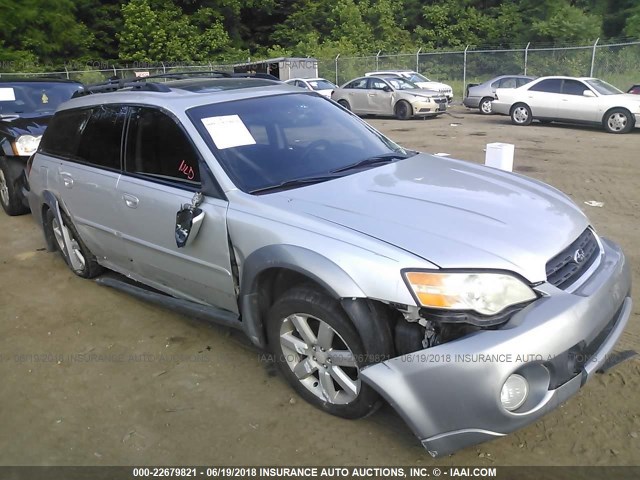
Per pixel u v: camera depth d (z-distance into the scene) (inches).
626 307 124.5
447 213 117.8
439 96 768.3
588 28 1347.2
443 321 99.6
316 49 1462.8
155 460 113.5
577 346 102.0
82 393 136.9
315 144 153.0
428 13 1583.4
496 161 258.1
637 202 285.9
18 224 284.7
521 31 1467.8
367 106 798.5
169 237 145.3
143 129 156.3
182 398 133.0
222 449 115.9
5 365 150.6
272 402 129.9
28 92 346.6
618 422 117.7
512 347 96.2
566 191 315.6
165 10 1478.8
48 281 206.7
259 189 132.9
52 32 1353.3
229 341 158.1
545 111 626.2
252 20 1706.4
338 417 122.3
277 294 129.2
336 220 116.2
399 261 103.2
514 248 106.8
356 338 109.9
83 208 179.6
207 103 151.6
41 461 114.4
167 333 164.2
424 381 99.6
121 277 201.2
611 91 595.2
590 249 121.8
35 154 215.0
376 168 146.3
